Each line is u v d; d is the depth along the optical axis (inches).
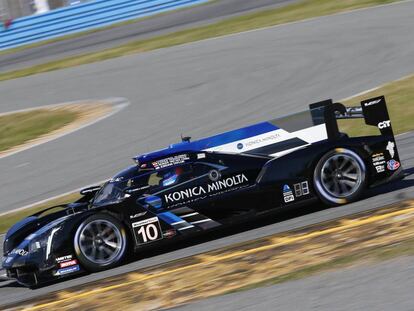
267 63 3174.2
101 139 2600.9
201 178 1264.8
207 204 1253.1
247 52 3469.5
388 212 1156.5
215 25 4402.1
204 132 2385.6
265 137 1328.7
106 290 1058.1
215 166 1275.8
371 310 717.3
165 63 3676.2
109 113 2977.4
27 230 1320.1
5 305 1134.4
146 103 2994.6
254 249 1112.8
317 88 2618.1
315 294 808.3
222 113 2578.7
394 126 2036.2
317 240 1078.4
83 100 3361.2
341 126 2154.3
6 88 4037.9
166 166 1274.6
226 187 1266.0
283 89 2711.6
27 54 4963.1
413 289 748.0
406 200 1224.2
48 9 5556.1
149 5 5393.7
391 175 1300.4
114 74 3727.9
